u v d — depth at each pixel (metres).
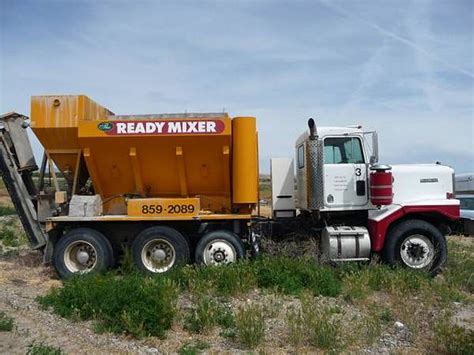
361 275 9.26
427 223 10.68
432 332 6.77
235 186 10.63
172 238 10.28
